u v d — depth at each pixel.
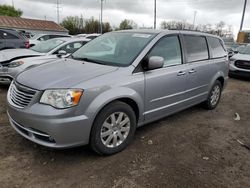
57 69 3.52
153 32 4.26
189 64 4.62
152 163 3.37
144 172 3.16
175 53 4.37
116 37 4.41
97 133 3.24
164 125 4.71
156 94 3.93
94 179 2.97
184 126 4.73
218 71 5.58
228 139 4.28
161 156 3.56
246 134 4.55
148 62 3.65
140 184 2.93
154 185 2.92
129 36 4.29
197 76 4.84
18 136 3.88
